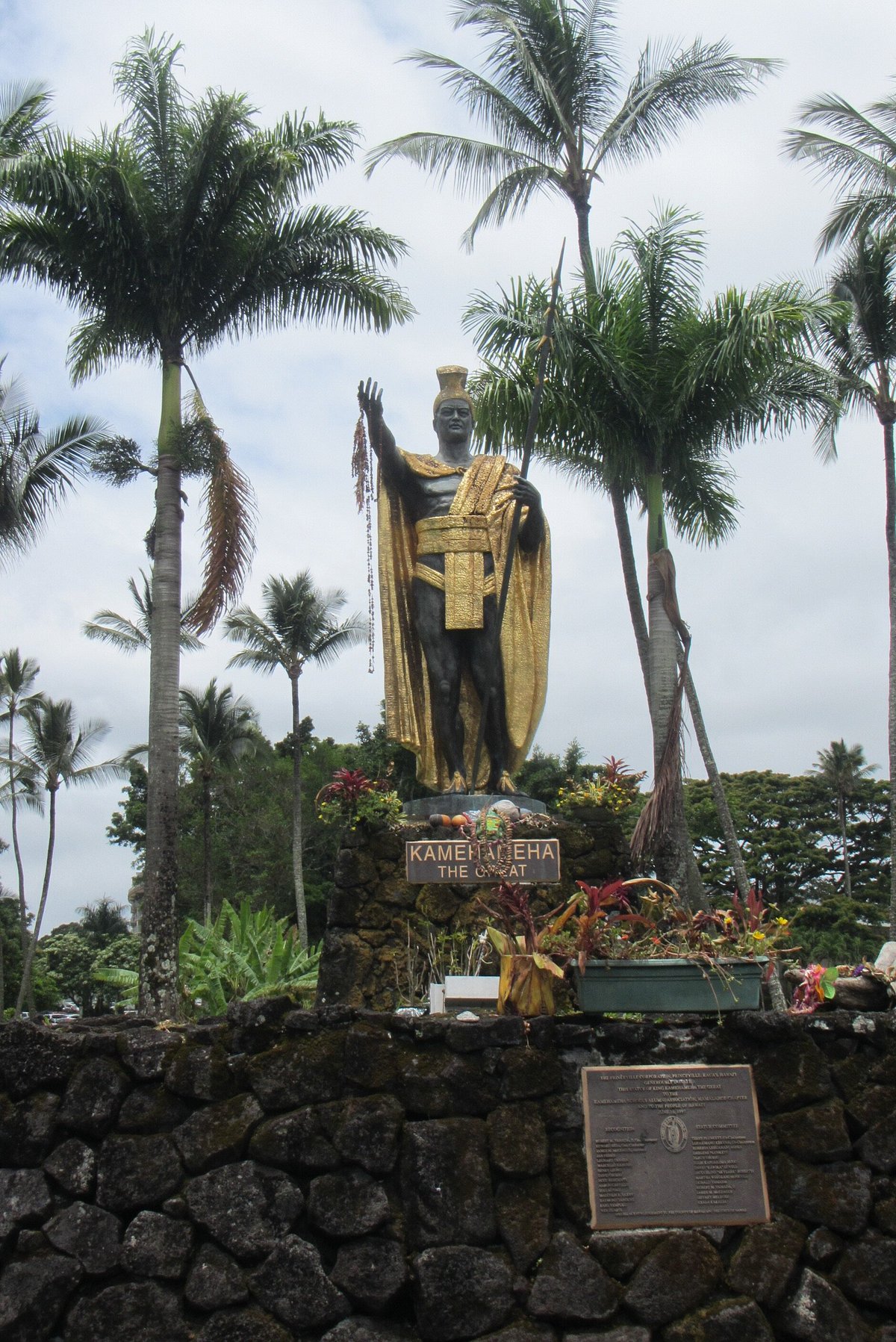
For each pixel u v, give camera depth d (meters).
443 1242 6.59
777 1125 6.98
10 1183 6.82
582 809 11.55
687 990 7.17
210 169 18.17
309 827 44.53
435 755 11.64
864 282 21.94
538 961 7.09
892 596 21.98
